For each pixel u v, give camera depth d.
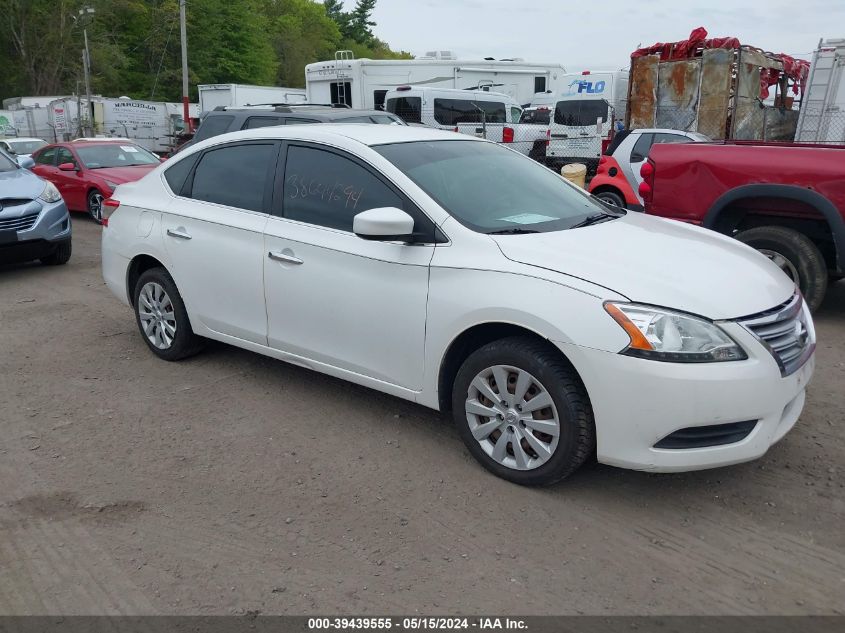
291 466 3.83
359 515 3.37
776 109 17.38
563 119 17.02
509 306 3.37
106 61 51.84
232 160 4.84
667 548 3.09
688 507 3.40
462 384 3.67
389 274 3.84
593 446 3.35
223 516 3.38
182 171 5.16
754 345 3.16
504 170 4.46
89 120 33.75
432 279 3.68
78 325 6.41
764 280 3.56
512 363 3.44
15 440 4.18
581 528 3.24
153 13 54.78
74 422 4.40
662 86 15.63
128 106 34.97
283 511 3.41
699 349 3.09
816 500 3.43
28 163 9.51
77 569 3.01
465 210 3.86
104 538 3.22
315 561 3.04
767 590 2.82
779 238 6.19
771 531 3.20
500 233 3.71
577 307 3.22
